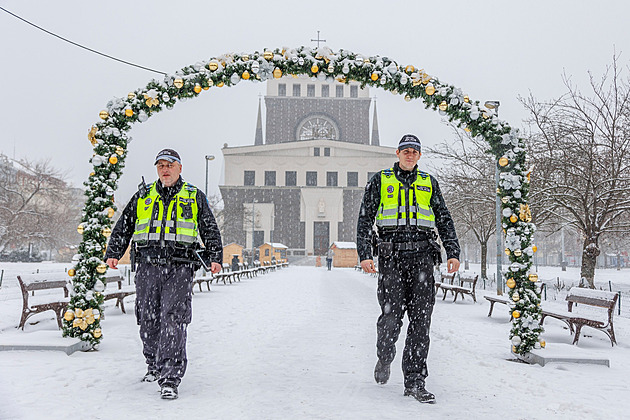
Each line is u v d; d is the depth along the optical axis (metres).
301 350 6.29
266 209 73.75
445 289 14.55
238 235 69.75
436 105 6.81
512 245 6.36
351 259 54.00
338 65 6.64
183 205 4.46
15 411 3.51
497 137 6.71
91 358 5.46
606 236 22.47
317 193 74.38
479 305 13.17
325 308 11.71
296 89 85.81
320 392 4.21
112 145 6.48
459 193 22.25
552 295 15.80
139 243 4.42
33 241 42.75
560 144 16.72
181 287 4.30
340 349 6.38
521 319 6.13
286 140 84.75
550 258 91.69
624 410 3.91
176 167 4.51
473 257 99.38
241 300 13.62
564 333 8.83
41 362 5.14
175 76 6.55
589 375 5.21
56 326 8.20
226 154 75.50
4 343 5.68
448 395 4.22
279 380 4.64
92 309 6.06
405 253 4.18
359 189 75.00
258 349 6.33
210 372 4.96
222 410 3.64
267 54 6.61
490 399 4.12
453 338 7.52
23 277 7.66
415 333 4.15
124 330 7.70
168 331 4.11
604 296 7.90
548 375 5.14
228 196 74.69
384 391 4.27
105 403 3.76
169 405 3.74
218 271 4.62
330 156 76.00
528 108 17.27
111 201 6.47
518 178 6.55
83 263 6.20
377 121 93.56
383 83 6.67
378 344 4.28
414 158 4.34
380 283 4.25
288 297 14.75
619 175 16.98
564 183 17.19
